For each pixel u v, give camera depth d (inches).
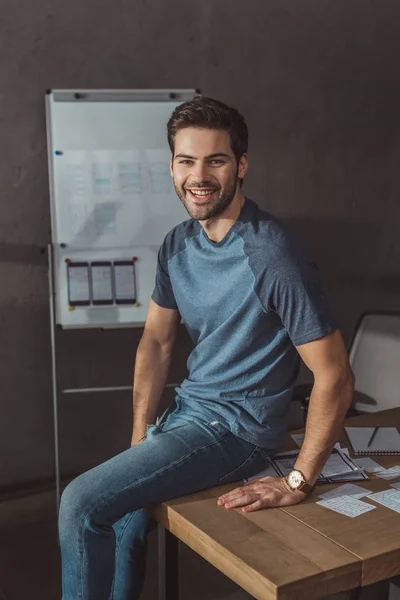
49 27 137.9
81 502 68.2
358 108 154.9
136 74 142.9
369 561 59.1
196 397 79.7
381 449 84.7
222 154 71.7
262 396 76.9
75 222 135.3
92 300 136.4
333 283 158.9
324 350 70.5
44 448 147.6
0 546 121.5
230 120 72.0
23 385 144.9
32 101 138.8
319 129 153.3
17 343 143.6
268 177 152.1
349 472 76.2
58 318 135.9
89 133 135.3
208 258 76.9
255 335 75.4
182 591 106.5
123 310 137.6
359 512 67.6
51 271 134.1
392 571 60.6
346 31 151.9
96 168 135.6
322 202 155.8
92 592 68.4
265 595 56.3
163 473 71.0
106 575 69.1
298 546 61.2
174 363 152.1
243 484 74.7
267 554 59.8
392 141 158.1
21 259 141.8
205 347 78.9
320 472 71.3
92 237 136.0
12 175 139.4
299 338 71.2
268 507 68.7
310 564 58.1
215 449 74.2
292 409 160.9
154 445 73.7
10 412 144.9
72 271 135.5
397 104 157.3
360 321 121.5
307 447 71.0
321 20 150.3
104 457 151.3
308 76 151.1
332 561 58.7
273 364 76.4
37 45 137.7
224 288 75.4
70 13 138.4
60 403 147.6
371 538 62.5
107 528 69.1
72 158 134.7
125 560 78.0
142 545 78.0
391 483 74.6
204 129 71.3
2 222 139.9
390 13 153.9
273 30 148.1
